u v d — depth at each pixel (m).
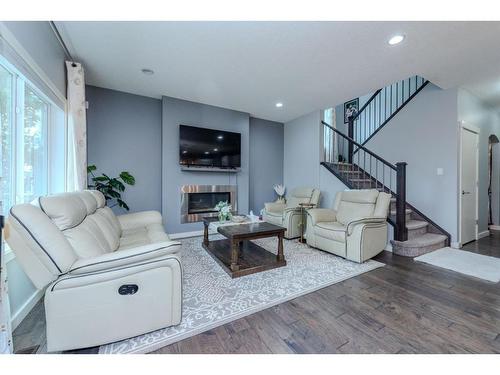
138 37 2.35
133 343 1.44
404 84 4.52
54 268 1.26
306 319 1.72
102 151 3.73
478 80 3.32
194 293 2.09
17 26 1.64
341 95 3.95
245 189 4.95
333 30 2.21
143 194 4.07
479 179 4.12
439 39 2.32
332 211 3.67
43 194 2.41
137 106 3.99
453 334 1.55
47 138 2.46
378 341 1.48
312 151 4.97
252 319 1.72
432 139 3.85
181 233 4.24
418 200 4.02
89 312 1.34
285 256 3.14
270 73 3.13
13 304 1.58
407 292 2.15
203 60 2.79
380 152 4.66
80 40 2.40
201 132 4.31
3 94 1.69
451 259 3.01
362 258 2.81
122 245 2.29
